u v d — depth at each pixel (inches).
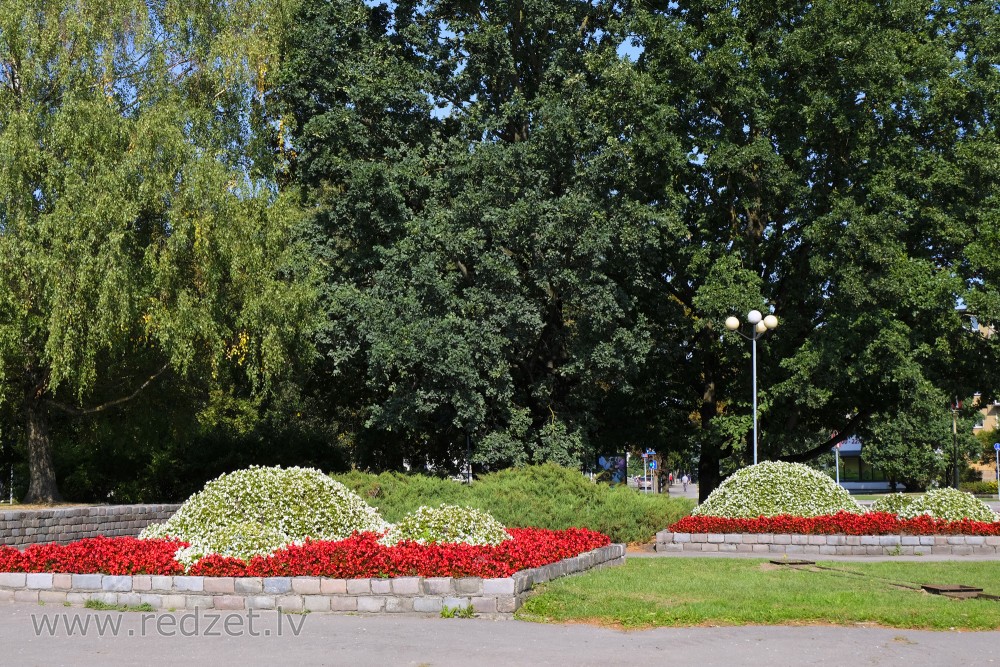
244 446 1085.8
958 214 972.6
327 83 1016.9
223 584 410.6
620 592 434.9
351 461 1237.1
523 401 1093.1
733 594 434.0
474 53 1042.7
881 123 970.1
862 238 899.4
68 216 752.3
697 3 1034.1
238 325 860.6
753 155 943.7
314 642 339.3
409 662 307.0
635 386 1149.7
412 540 476.7
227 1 974.4
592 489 768.3
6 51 799.7
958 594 442.3
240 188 868.6
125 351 841.5
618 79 953.5
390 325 922.1
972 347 989.2
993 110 982.4
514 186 967.0
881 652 326.0
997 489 2325.3
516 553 437.4
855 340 925.2
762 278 1058.7
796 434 1114.7
